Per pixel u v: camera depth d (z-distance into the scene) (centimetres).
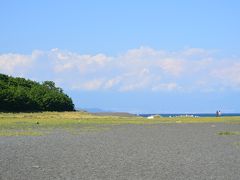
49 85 18900
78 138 4581
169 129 6438
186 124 8150
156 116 13638
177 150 3491
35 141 4162
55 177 2236
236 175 2333
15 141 4141
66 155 3116
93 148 3606
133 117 13112
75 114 13675
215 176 2300
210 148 3656
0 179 2162
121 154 3200
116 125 7569
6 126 6769
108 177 2250
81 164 2678
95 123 8219
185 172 2416
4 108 14150
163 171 2442
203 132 5759
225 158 3005
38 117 11269
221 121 9738
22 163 2694
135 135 5116
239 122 9106
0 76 17512
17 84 17700
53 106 16175
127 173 2370
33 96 15525
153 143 4094
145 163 2741
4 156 3017
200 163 2755
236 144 4016
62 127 6669
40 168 2509
